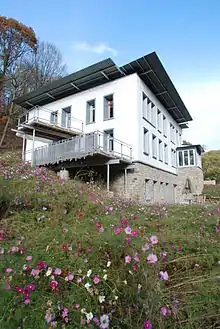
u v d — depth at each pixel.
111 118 13.80
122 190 12.34
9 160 7.41
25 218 3.29
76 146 11.15
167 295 1.61
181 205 5.99
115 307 1.54
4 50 23.94
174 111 20.31
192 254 2.33
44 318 1.46
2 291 1.53
